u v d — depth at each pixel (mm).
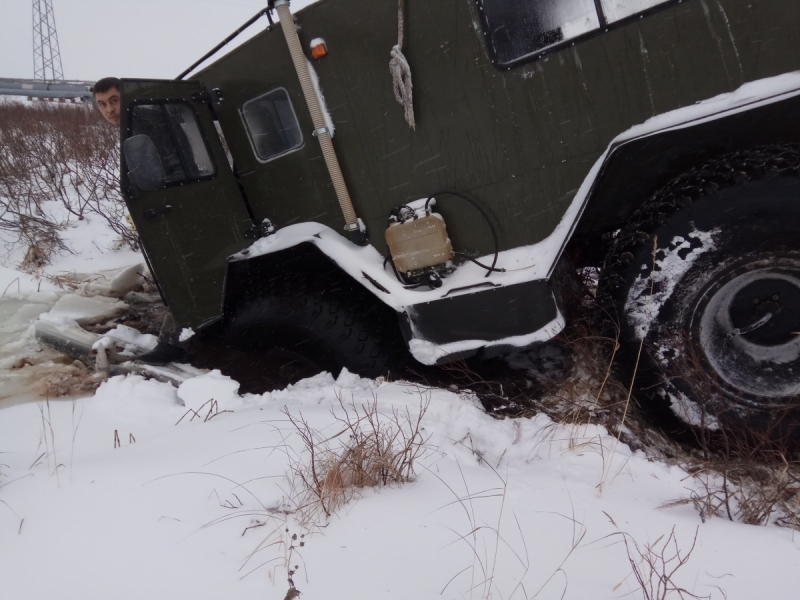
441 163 3057
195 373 3668
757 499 2266
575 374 3242
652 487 2369
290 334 3666
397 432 2574
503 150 2924
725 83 2504
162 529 2100
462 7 2811
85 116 12234
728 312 2727
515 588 1771
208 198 3486
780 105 2521
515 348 3135
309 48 3141
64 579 1935
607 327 2908
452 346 3209
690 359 2738
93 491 2336
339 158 3248
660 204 2744
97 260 6605
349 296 3639
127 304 4957
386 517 2104
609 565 1867
